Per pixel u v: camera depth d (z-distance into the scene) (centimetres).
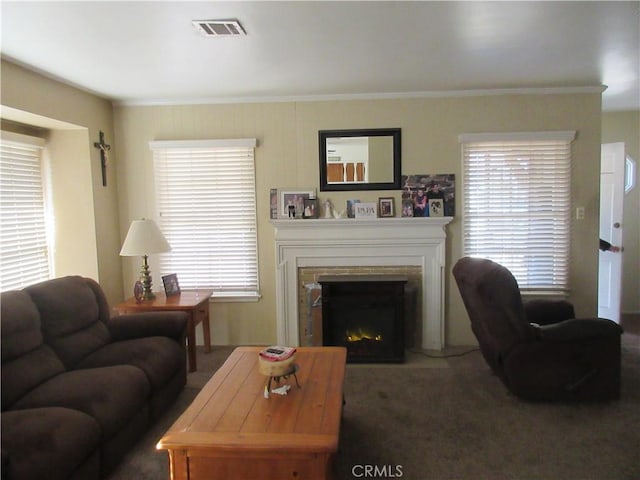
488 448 251
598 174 404
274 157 419
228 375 250
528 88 395
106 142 411
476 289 290
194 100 416
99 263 396
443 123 407
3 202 342
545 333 292
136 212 430
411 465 237
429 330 416
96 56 290
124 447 243
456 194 411
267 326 434
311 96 411
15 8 217
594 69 339
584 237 411
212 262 432
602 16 238
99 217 397
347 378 352
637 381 335
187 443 181
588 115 399
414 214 413
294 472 182
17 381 233
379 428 275
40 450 183
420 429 273
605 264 486
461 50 291
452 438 262
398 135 409
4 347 236
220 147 417
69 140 385
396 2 218
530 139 400
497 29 256
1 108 301
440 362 384
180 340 329
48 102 335
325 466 180
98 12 223
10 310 245
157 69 321
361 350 385
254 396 222
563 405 300
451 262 417
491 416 287
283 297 421
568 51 296
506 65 326
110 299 414
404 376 355
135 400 247
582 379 293
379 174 414
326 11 227
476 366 374
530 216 412
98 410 222
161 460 244
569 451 247
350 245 412
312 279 421
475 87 392
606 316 488
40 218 383
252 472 183
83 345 290
